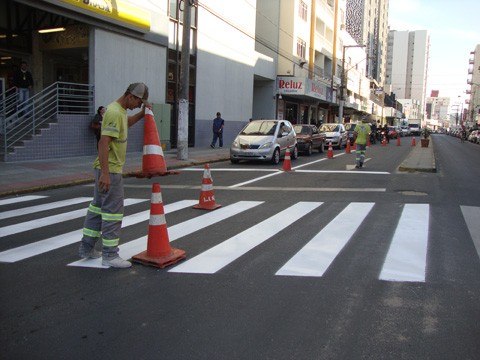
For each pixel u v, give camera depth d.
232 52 28.33
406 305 4.42
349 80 60.75
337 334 3.81
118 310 4.23
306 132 23.28
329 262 5.65
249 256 5.86
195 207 8.91
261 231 7.12
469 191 11.45
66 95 16.34
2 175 12.16
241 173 14.82
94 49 17.17
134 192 10.88
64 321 4.00
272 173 14.82
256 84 36.75
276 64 36.81
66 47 18.11
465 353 3.53
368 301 4.50
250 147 17.62
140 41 19.67
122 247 6.18
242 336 3.75
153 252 5.52
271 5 38.56
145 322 3.99
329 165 17.61
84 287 4.79
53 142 15.59
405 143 43.41
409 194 10.75
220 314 4.16
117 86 18.45
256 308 4.30
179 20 22.50
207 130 26.00
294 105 42.88
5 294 4.59
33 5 14.45
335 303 4.43
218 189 11.41
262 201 9.73
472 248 6.38
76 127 16.44
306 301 4.47
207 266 5.46
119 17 17.64
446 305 4.44
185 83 17.58
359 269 5.41
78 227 7.30
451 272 5.38
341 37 56.34
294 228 7.33
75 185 11.84
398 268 5.46
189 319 4.05
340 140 28.17
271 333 3.81
